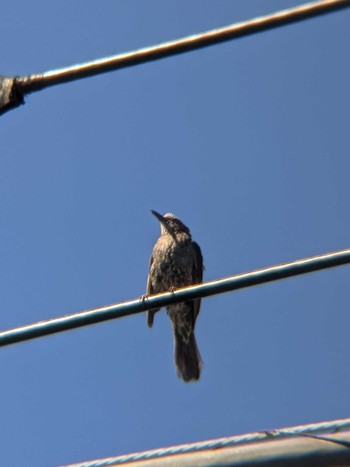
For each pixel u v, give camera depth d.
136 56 11.59
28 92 12.12
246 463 9.51
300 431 9.92
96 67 11.80
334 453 9.34
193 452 9.72
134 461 9.85
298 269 11.45
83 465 10.34
